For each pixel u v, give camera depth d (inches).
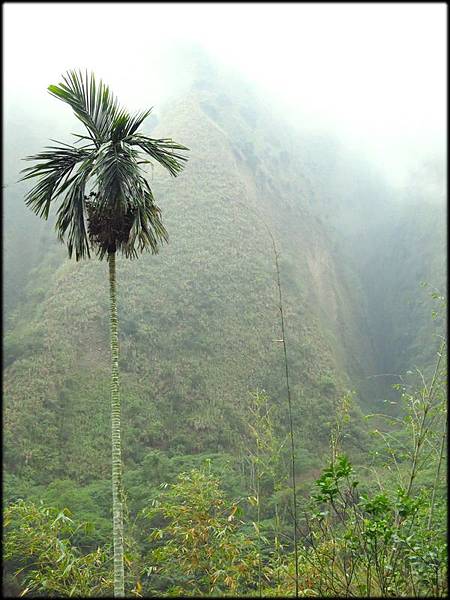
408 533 248.1
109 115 304.5
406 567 242.7
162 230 316.5
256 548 295.4
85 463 1140.5
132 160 299.3
